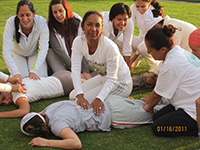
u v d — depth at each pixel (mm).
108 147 2600
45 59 4301
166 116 2715
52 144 2555
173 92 2705
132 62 4398
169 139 2717
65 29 4117
